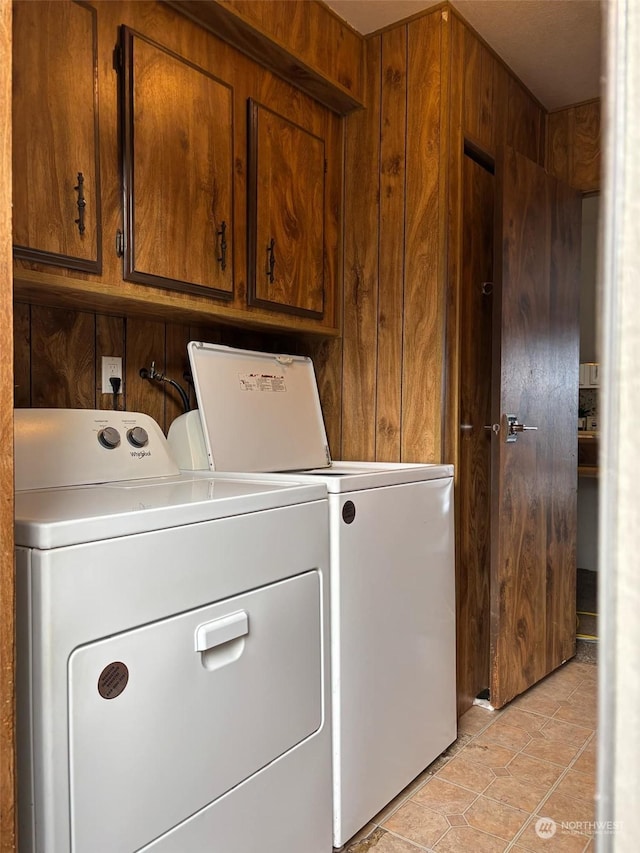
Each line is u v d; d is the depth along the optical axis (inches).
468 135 86.0
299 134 82.4
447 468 77.9
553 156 111.0
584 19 83.7
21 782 34.9
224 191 71.5
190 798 42.8
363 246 89.4
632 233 12.3
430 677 73.9
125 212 60.8
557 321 100.0
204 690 44.0
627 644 12.3
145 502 44.7
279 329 84.0
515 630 90.1
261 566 49.5
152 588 40.4
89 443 62.2
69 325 68.9
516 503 89.7
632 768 12.3
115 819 37.8
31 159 52.9
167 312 70.8
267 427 80.2
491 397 94.0
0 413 30.5
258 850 48.7
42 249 53.7
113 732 37.8
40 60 53.6
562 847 60.4
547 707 90.3
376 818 65.1
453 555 79.3
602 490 12.8
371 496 63.7
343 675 59.2
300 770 53.6
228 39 71.1
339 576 58.9
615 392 12.5
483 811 66.1
